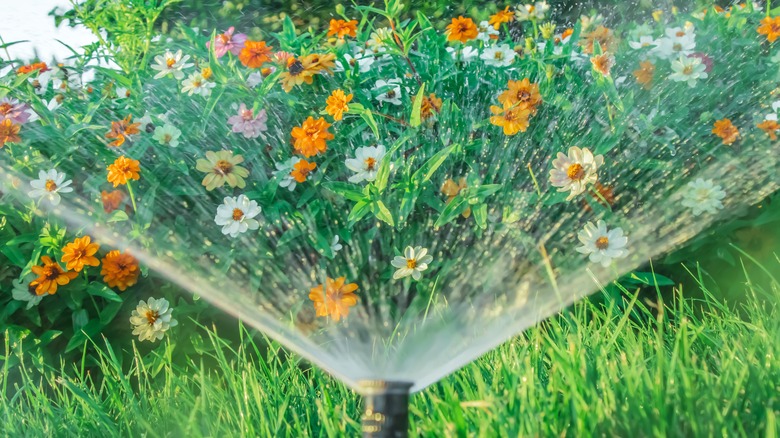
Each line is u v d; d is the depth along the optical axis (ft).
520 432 4.48
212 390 6.70
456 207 8.04
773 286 7.93
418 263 8.04
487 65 9.84
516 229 8.28
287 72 8.97
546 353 6.65
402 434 3.95
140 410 6.86
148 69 10.62
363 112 8.36
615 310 8.03
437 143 8.99
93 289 8.51
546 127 8.96
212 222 8.79
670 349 6.85
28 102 9.41
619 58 9.43
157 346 8.89
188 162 9.03
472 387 5.93
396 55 9.77
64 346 8.90
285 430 5.68
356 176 8.20
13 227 9.04
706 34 9.52
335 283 7.75
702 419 4.61
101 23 11.10
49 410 6.61
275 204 8.58
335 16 22.58
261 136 9.14
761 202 8.78
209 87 9.13
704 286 8.70
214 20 21.17
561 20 17.30
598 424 4.67
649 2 13.57
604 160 8.64
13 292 8.45
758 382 5.01
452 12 20.16
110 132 8.80
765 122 8.56
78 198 8.86
